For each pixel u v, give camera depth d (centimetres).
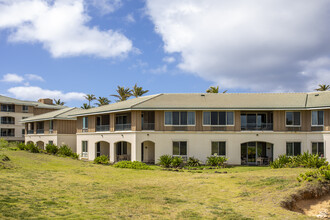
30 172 1912
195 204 1289
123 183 1733
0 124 6744
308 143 3108
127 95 6600
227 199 1388
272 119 3278
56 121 4628
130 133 3244
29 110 7206
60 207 1147
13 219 956
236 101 3306
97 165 2672
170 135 3186
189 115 3206
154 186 1655
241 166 3034
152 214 1123
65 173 2006
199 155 3164
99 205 1216
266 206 1262
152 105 3183
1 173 1767
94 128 3831
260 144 3331
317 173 1669
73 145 4728
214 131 3178
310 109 3056
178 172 2350
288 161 2584
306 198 1428
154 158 3353
